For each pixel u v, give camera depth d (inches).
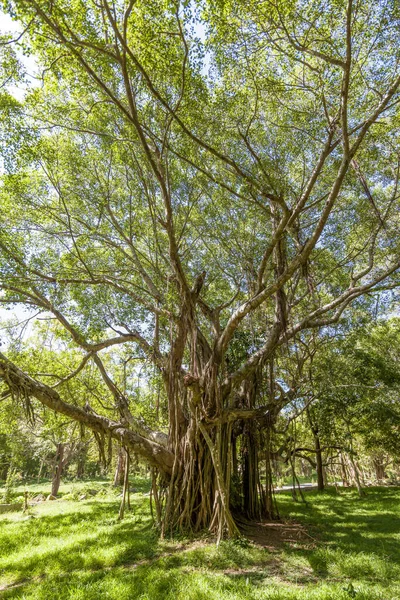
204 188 417.7
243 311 328.5
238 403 403.5
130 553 286.8
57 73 311.6
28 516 511.8
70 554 292.7
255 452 414.0
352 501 544.4
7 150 331.3
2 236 351.6
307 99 369.4
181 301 379.2
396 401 645.9
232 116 342.6
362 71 328.2
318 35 292.8
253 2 264.1
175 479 353.4
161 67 284.5
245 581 216.4
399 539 313.3
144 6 265.9
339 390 544.4
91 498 719.1
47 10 221.5
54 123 369.7
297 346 502.9
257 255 463.2
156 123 350.9
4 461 1179.3
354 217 451.5
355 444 850.8
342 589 195.2
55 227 436.1
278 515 401.1
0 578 260.8
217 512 319.3
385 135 366.9
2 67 309.0
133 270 447.2
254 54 312.5
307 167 426.3
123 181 444.5
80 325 387.2
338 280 489.4
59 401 329.4
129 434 358.6
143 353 453.4
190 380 319.3
